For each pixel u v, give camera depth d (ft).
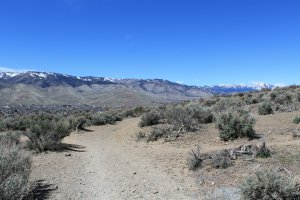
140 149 68.80
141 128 95.91
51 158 59.47
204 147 61.52
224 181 39.78
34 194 38.86
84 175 47.91
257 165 42.16
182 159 52.95
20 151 42.93
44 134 67.97
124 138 88.89
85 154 64.80
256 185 31.09
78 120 122.31
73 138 97.30
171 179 43.98
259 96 150.82
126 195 38.88
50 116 144.05
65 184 43.14
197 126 80.84
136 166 52.80
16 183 32.04
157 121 97.96
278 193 30.71
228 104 119.24
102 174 48.44
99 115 138.82
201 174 43.73
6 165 35.70
